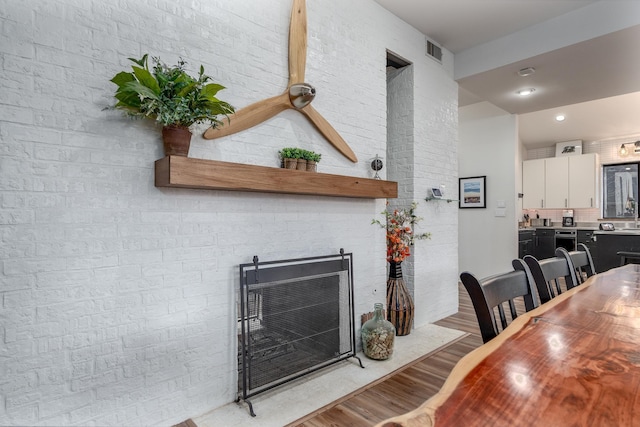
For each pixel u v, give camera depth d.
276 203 2.24
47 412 1.46
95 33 1.58
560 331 1.05
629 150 6.70
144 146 1.72
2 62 1.38
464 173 5.52
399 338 3.01
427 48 3.46
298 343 2.26
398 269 3.16
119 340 1.64
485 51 3.59
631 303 1.38
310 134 2.43
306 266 2.32
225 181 1.78
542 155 7.82
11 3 1.40
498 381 0.73
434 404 0.64
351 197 2.67
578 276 2.08
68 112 1.52
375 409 1.94
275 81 2.23
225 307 1.99
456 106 3.86
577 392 0.69
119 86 1.54
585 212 7.12
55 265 1.49
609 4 2.82
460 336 3.07
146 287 1.72
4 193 1.38
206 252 1.92
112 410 1.62
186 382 1.85
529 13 3.06
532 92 4.15
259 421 1.84
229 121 1.97
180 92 1.64
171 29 1.80
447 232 3.73
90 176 1.57
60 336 1.49
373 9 2.92
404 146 3.38
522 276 1.34
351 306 2.60
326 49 2.56
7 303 1.39
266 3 2.20
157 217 1.76
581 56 3.23
